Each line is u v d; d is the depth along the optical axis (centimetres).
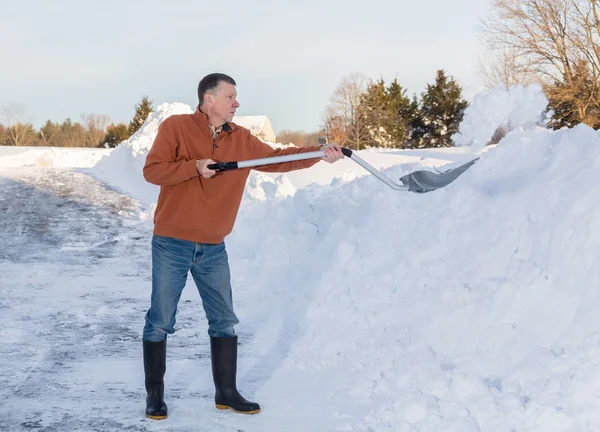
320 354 444
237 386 389
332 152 340
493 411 309
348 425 321
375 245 538
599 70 2881
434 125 5062
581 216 394
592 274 367
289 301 543
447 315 408
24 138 8175
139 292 659
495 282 409
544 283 386
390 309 459
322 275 540
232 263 741
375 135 5178
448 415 313
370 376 388
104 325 534
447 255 472
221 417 337
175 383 397
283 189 1001
